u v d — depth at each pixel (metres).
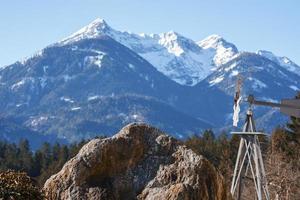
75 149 121.38
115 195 16.50
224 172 70.69
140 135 17.25
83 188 16.50
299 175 57.16
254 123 23.38
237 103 22.92
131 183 16.73
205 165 16.58
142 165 17.00
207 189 16.38
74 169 16.66
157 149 17.17
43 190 16.05
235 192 23.39
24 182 15.27
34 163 141.12
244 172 25.14
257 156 22.95
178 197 15.80
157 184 16.58
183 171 16.53
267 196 22.75
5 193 14.72
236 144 96.75
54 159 143.75
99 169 16.72
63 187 16.58
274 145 68.19
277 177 54.09
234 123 22.95
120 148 16.92
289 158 75.12
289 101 15.31
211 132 133.00
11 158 142.75
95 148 16.80
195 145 108.06
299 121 79.69
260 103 17.52
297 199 54.81
